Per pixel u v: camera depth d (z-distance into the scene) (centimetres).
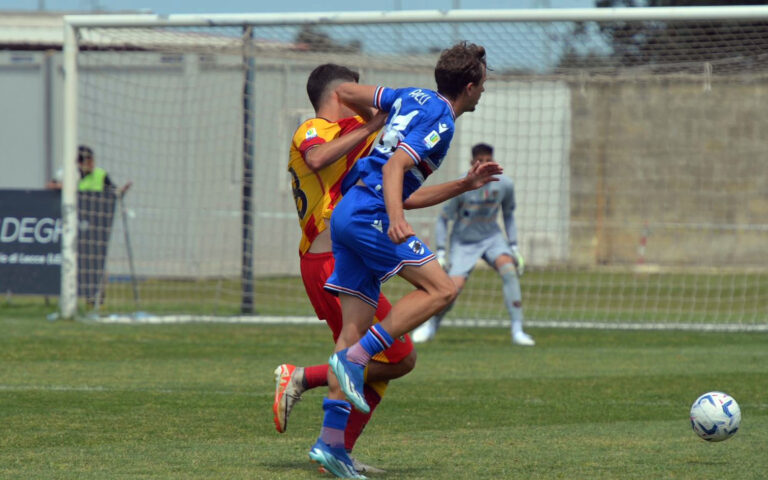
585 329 4619
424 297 1622
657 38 4981
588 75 5650
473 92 1684
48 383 2777
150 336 4041
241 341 3928
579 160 7762
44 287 4912
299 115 6047
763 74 5269
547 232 7269
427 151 1623
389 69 5238
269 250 6431
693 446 1966
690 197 7981
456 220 4019
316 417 2294
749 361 3441
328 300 1811
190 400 2522
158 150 6081
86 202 4859
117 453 1855
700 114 7944
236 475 1655
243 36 4734
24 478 1627
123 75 5984
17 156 6838
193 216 6188
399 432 2125
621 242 7931
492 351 3725
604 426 2212
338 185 1817
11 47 6681
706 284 6888
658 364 3350
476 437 2067
